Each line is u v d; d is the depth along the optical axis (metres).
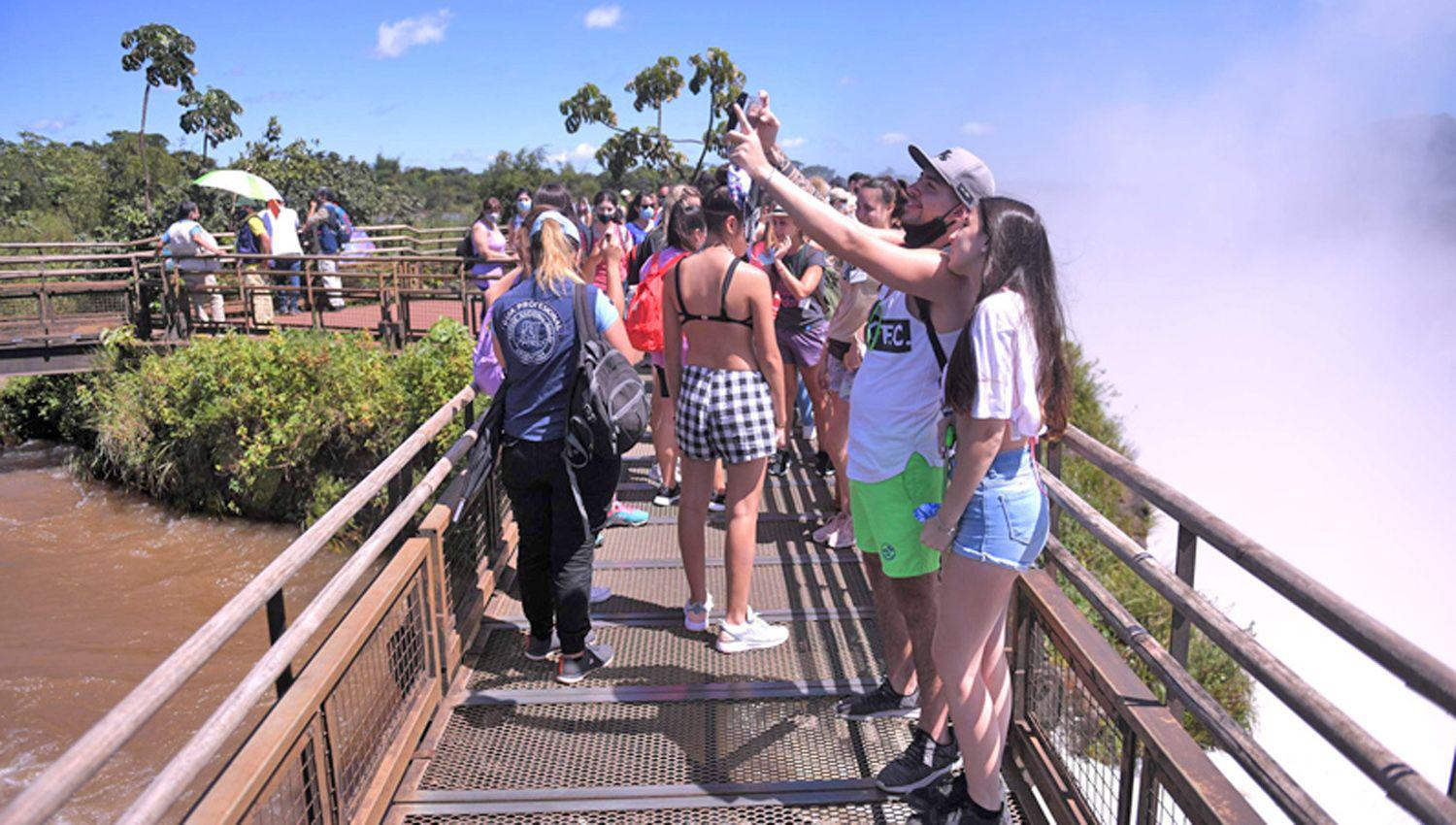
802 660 4.00
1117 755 2.56
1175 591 2.26
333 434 9.66
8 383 13.56
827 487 6.20
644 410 3.58
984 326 2.21
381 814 2.92
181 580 8.96
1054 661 3.02
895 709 3.52
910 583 2.87
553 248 3.57
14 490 11.38
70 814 5.63
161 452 10.48
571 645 3.79
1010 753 3.31
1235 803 1.99
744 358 3.82
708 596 4.47
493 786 3.15
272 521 10.04
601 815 3.01
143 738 6.44
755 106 2.73
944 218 2.59
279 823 2.27
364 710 2.89
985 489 2.39
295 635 2.33
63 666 7.44
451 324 9.84
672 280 3.83
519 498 3.77
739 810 3.02
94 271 11.76
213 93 21.27
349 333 10.48
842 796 3.07
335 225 12.70
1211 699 2.13
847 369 4.52
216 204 20.52
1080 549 10.03
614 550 5.27
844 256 2.40
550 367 3.54
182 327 11.61
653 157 24.80
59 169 30.66
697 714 3.59
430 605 3.57
